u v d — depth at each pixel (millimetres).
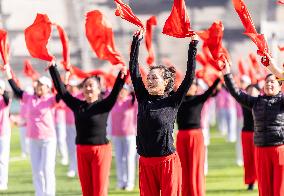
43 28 20000
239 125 36969
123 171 29812
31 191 29297
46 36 19969
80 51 87188
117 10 16562
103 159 19484
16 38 89062
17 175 34719
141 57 72500
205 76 25359
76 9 88500
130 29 89438
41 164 24000
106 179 19625
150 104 15648
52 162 24094
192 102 22516
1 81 26859
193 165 22484
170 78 15859
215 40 19016
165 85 15820
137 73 16203
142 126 15586
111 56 20750
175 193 15461
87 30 20891
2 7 89812
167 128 15445
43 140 23859
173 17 16375
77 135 19656
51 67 19922
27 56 87938
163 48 93562
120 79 19547
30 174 35031
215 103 61781
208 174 33625
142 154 15625
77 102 19734
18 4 90438
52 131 24078
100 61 86312
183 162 22609
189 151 22531
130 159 29578
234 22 94500
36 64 86875
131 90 29641
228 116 50531
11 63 87188
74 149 33156
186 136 22516
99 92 19906
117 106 29453
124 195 27828
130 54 16344
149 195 15719
